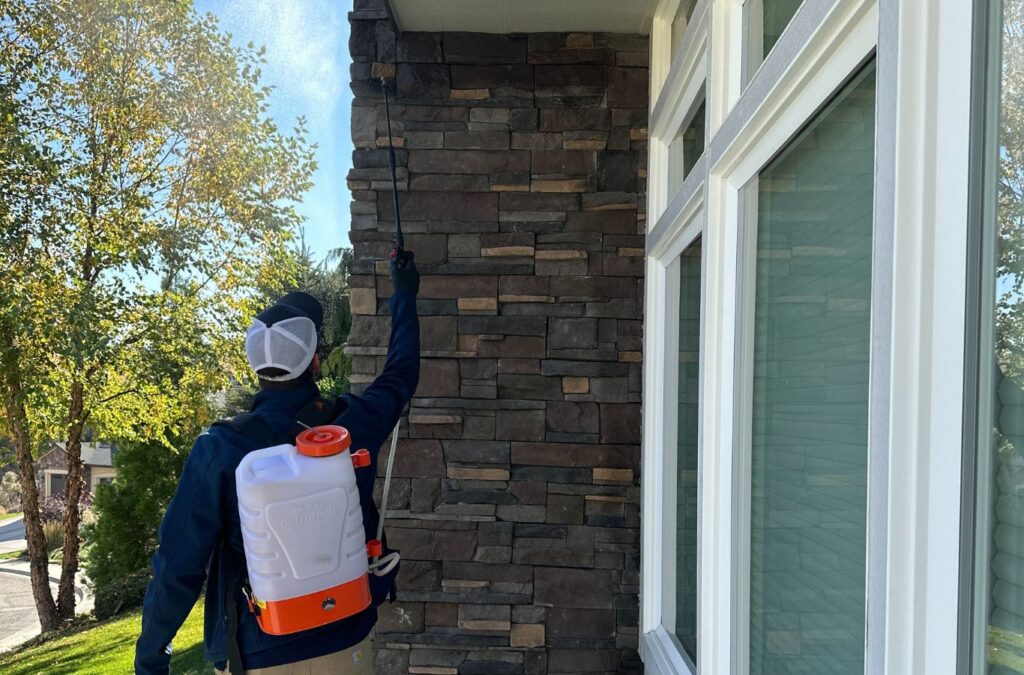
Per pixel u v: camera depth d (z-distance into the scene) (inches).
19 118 374.0
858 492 45.0
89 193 387.2
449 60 121.7
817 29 44.4
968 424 30.8
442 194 122.4
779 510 59.2
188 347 393.4
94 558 416.8
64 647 334.6
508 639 119.9
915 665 33.9
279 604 54.1
